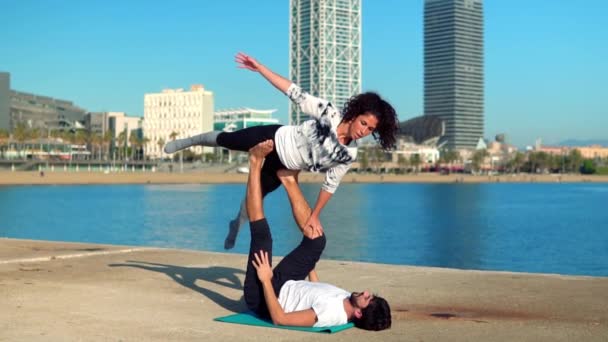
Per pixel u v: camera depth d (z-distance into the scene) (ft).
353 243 133.39
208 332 21.08
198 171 588.91
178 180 500.33
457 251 121.90
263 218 22.54
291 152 21.48
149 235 143.84
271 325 21.81
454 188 530.68
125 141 588.50
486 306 25.64
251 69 21.24
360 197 354.33
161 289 29.12
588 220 203.41
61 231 152.15
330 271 34.53
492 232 161.58
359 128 20.48
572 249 126.62
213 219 186.91
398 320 23.07
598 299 26.94
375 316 21.15
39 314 23.73
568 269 98.94
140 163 563.48
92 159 582.76
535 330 21.59
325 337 20.38
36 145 549.95
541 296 27.66
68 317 23.30
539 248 128.16
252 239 22.58
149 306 25.41
